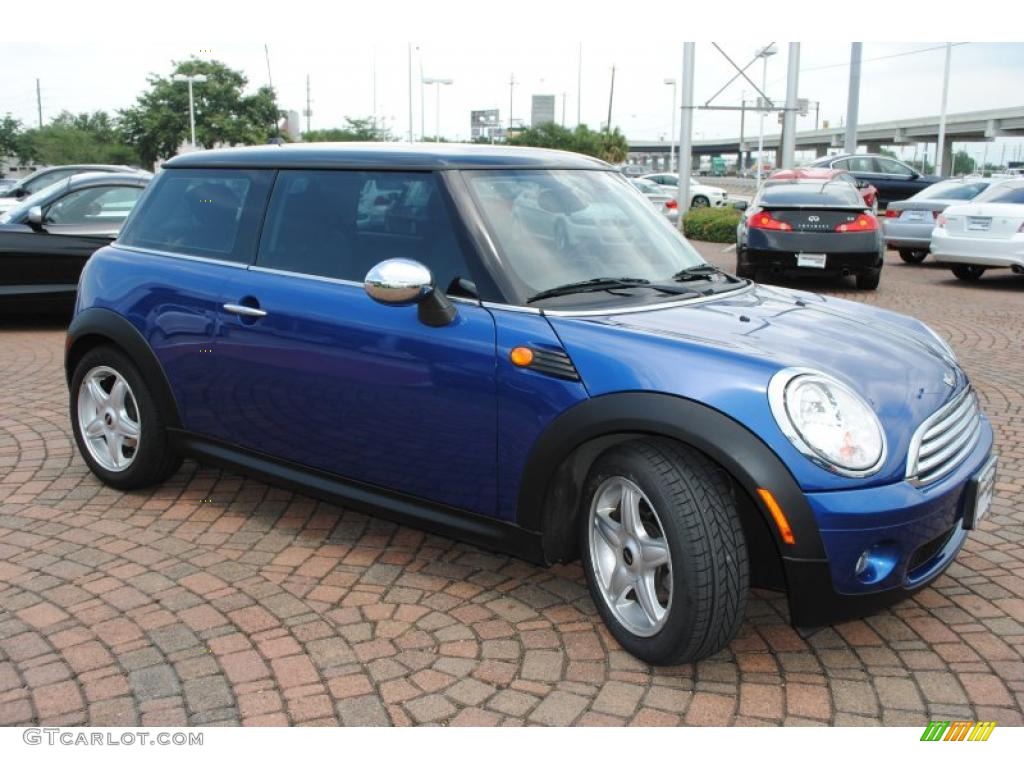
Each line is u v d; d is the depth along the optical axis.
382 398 3.34
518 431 3.03
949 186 15.10
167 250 4.14
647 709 2.72
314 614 3.26
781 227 11.14
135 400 4.17
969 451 3.07
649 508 2.87
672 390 2.74
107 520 4.08
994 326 9.06
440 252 3.30
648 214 3.89
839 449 2.64
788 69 21.67
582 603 3.37
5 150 69.19
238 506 4.26
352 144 3.80
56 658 2.95
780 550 2.65
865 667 2.97
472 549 3.83
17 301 8.48
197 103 51.81
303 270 3.64
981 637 3.15
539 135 52.59
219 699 2.74
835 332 3.21
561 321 3.04
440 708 2.71
